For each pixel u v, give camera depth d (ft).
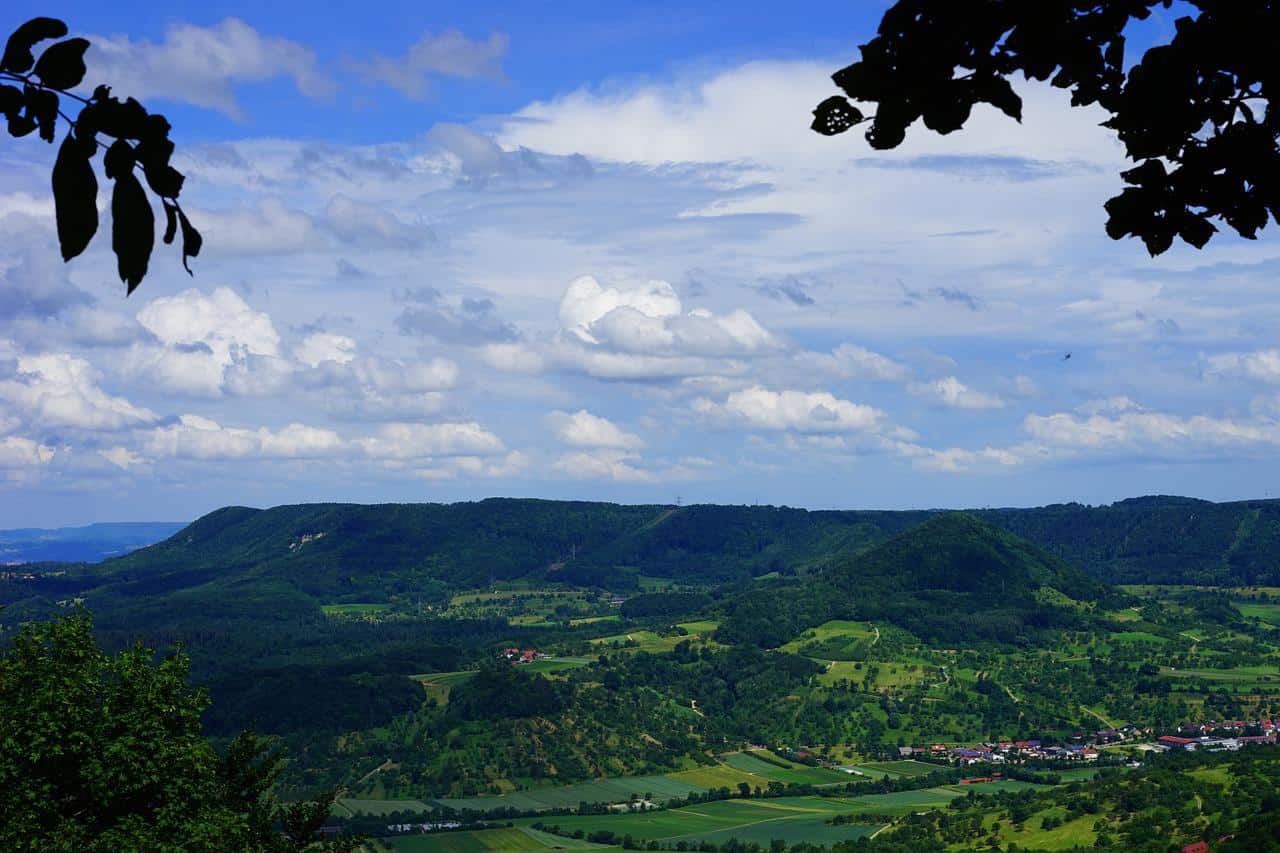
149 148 15.66
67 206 15.57
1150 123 20.12
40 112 15.49
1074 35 19.15
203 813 113.09
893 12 18.89
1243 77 19.58
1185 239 21.42
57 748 108.37
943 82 19.27
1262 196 20.57
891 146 19.95
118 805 112.88
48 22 14.97
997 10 18.90
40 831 104.88
